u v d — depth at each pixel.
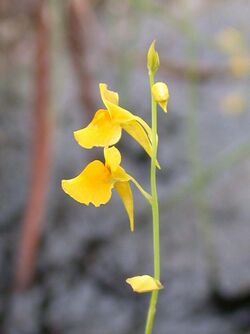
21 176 0.46
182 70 0.43
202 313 0.39
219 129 0.49
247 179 0.45
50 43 0.38
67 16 0.40
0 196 0.45
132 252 0.42
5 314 0.40
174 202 0.43
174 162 0.47
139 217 0.43
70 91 0.50
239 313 0.39
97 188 0.19
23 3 0.39
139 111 0.51
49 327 0.39
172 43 0.57
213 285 0.39
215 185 0.44
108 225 0.43
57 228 0.43
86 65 0.43
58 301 0.40
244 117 0.50
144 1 0.41
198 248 0.41
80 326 0.39
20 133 0.49
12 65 0.49
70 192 0.19
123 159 0.48
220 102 0.51
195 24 0.59
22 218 0.44
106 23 0.53
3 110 0.50
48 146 0.39
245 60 0.43
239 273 0.39
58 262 0.42
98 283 0.41
